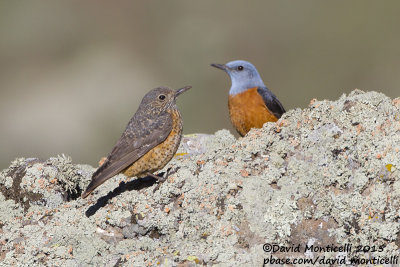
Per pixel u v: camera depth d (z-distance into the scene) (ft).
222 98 107.86
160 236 34.65
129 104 110.73
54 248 34.22
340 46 109.91
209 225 33.68
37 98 111.45
